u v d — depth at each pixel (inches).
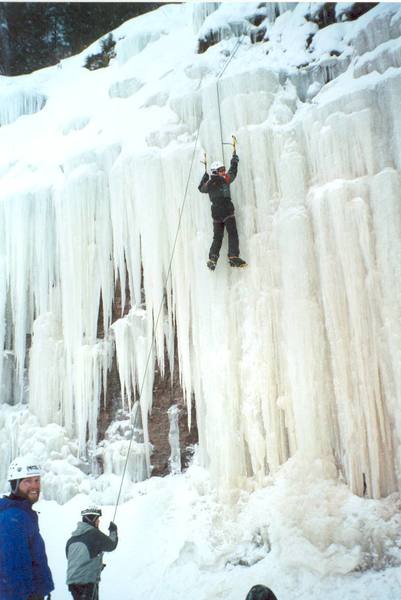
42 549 143.3
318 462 243.9
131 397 315.3
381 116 267.0
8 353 353.7
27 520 140.3
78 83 444.1
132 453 299.7
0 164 387.5
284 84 310.5
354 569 216.1
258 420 265.0
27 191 350.3
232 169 282.8
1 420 335.3
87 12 551.8
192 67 342.3
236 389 271.7
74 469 306.3
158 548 257.0
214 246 276.4
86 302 327.0
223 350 274.2
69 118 390.3
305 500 235.9
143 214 312.3
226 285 281.6
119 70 411.2
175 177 307.9
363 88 271.0
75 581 195.9
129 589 245.3
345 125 269.3
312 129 281.9
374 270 250.1
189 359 293.9
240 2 357.1
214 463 268.8
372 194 256.8
